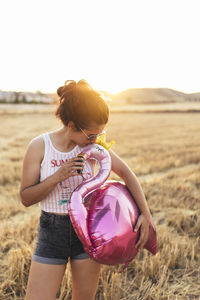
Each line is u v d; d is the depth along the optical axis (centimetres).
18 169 780
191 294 255
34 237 353
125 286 265
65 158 153
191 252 313
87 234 144
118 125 2734
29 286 155
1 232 369
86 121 136
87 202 151
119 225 147
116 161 170
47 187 143
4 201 518
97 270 167
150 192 543
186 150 1156
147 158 974
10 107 7544
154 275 277
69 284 246
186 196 518
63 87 149
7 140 1655
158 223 412
